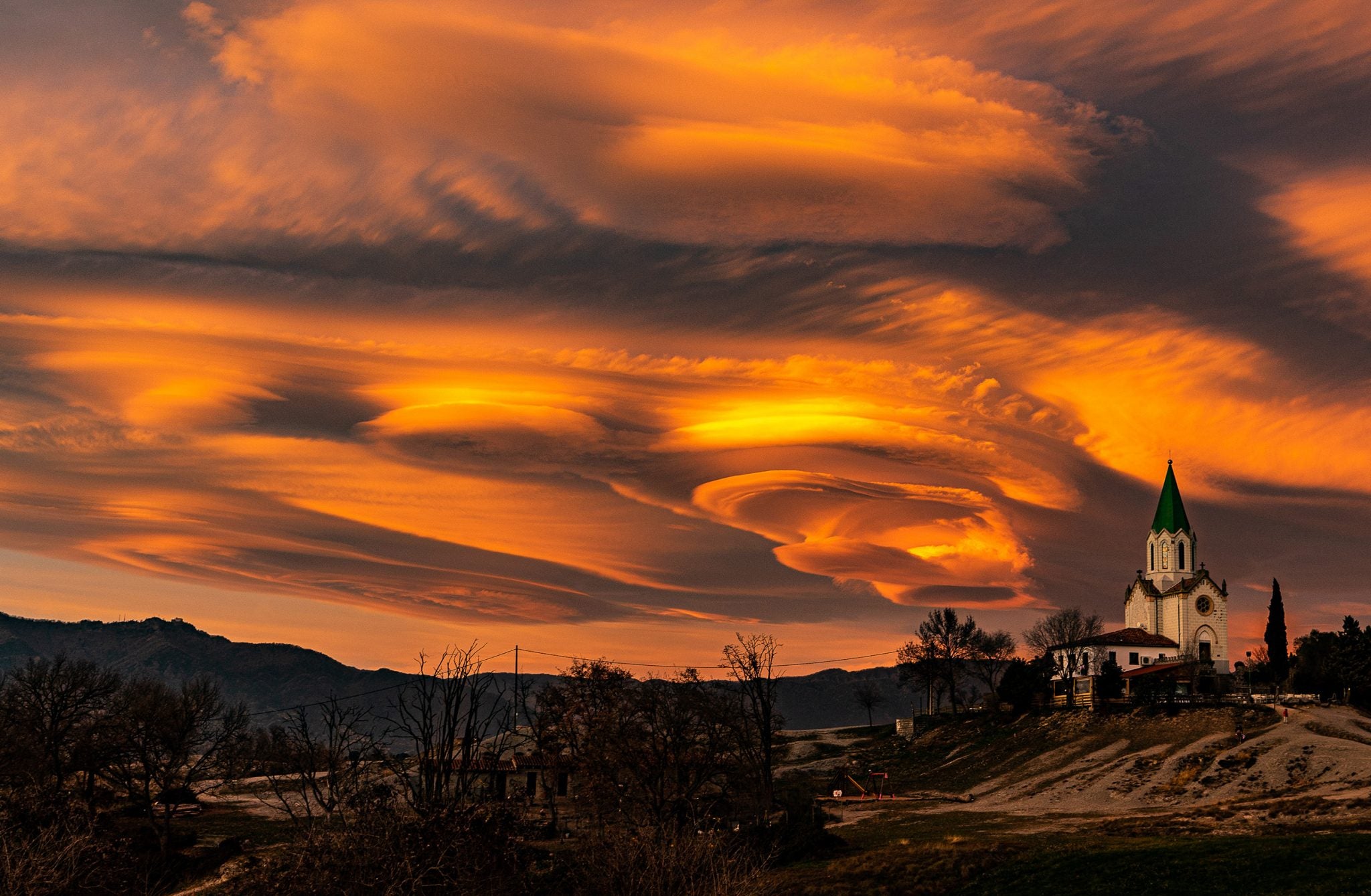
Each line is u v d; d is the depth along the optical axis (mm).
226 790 124500
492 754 67875
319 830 50625
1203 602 185750
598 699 102438
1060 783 122188
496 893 52094
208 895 72250
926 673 194375
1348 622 155000
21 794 71875
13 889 54344
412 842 49812
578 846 64562
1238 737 121938
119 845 70875
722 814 89375
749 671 97812
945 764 150000
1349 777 98562
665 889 54219
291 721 63844
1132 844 73750
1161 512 192750
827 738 190250
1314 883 55781
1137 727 139875
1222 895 56906
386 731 61656
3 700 114375
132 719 106125
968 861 72750
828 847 85875
